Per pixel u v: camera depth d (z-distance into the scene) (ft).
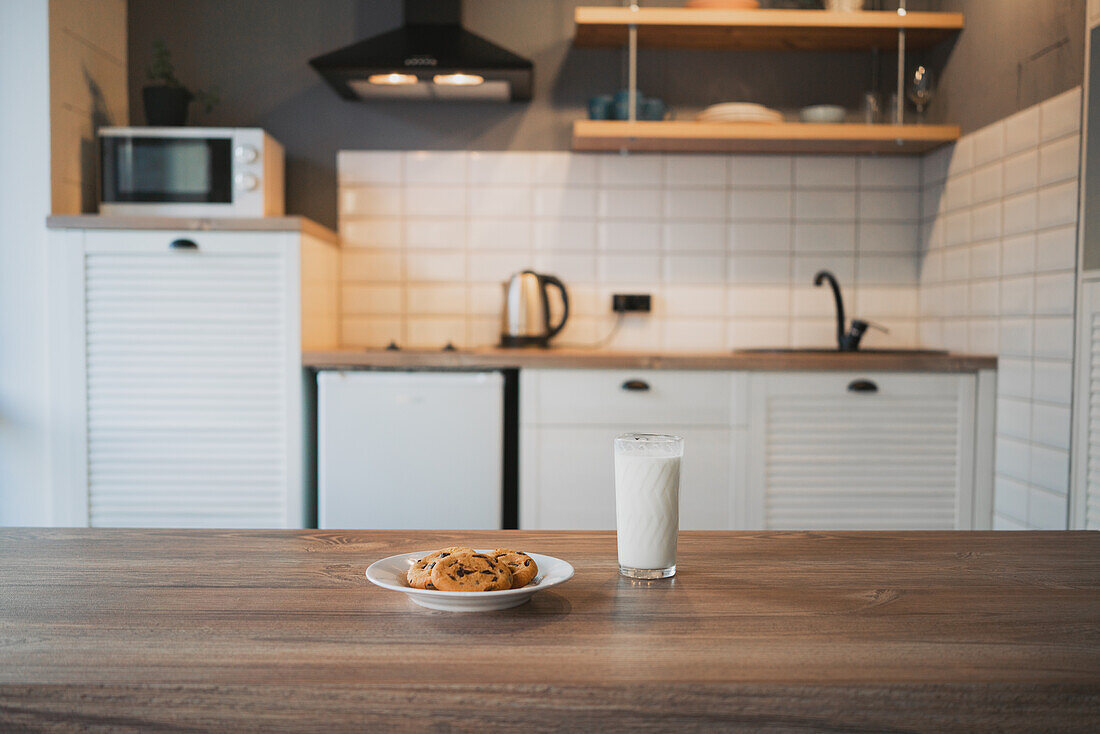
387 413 8.45
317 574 2.86
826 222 10.52
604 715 1.93
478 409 8.46
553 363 8.45
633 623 2.38
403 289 10.50
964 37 9.44
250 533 3.49
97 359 8.54
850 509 8.66
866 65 10.46
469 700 1.92
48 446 8.61
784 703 1.94
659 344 10.52
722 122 9.36
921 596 2.65
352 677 1.97
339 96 10.44
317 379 8.84
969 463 8.67
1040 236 7.91
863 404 8.59
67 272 8.46
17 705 1.91
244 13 10.40
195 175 9.00
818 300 10.51
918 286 10.55
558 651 2.16
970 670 2.04
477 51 9.20
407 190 10.48
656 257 10.51
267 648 2.16
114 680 1.94
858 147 10.05
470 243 10.50
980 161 9.05
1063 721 1.96
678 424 8.52
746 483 8.57
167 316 8.53
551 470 8.52
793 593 2.68
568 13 10.39
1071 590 2.72
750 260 10.52
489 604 2.45
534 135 10.47
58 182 8.71
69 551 3.15
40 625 2.32
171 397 8.59
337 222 10.50
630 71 9.41
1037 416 7.92
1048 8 7.82
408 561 2.77
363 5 10.41
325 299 9.70
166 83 10.20
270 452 8.63
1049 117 7.79
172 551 3.16
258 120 10.43
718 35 9.82
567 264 10.50
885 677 1.99
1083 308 7.23
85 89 9.28
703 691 1.93
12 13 8.52
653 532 2.83
